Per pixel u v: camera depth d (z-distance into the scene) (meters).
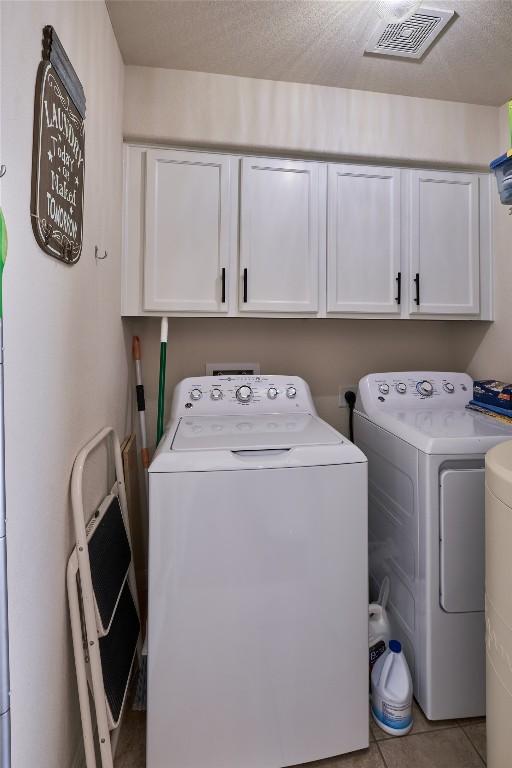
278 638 1.15
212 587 1.12
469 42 1.51
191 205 1.72
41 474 0.86
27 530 0.79
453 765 1.20
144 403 1.84
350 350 2.19
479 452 1.30
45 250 0.85
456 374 1.92
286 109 1.76
